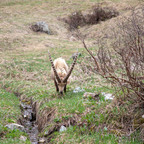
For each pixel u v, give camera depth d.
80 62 16.36
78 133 7.20
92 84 11.40
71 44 23.33
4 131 7.37
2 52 19.81
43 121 8.73
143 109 7.15
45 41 24.00
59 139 7.12
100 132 6.98
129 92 7.27
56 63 10.12
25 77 14.70
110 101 8.19
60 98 9.98
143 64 6.94
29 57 18.34
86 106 8.29
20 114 9.48
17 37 24.00
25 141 7.04
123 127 7.02
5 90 12.74
